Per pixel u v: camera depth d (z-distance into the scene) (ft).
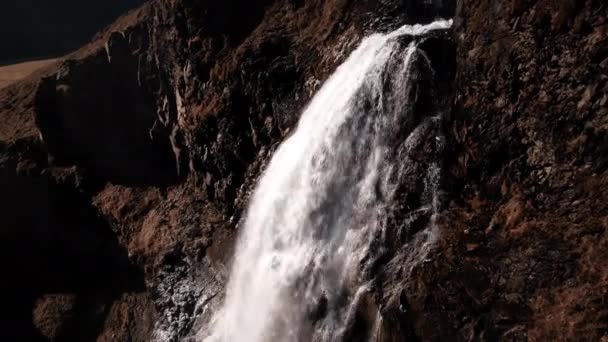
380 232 52.42
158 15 100.53
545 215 40.91
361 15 74.95
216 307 73.82
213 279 77.36
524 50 45.09
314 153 63.87
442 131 51.29
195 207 89.15
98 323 93.97
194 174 92.22
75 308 98.37
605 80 39.29
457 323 41.06
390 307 45.37
